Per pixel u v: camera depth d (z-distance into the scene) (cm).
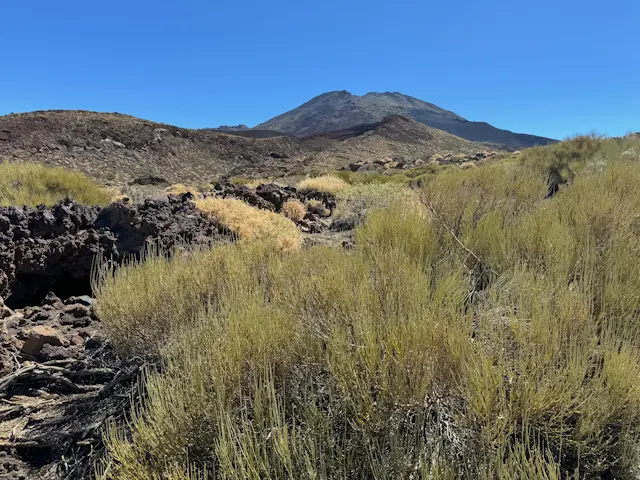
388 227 424
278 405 195
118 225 503
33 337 306
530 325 223
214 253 399
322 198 1248
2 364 281
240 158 8512
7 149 5584
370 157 9462
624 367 194
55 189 923
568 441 173
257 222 686
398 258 322
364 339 205
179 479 158
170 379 206
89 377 282
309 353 221
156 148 7350
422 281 284
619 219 386
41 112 7256
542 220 402
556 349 206
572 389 187
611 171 600
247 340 223
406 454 158
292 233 693
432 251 381
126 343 288
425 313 221
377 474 151
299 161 8662
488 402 170
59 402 258
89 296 434
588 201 430
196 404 188
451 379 198
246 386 208
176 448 177
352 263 331
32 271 424
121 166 6138
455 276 301
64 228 457
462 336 208
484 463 147
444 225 417
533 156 1278
